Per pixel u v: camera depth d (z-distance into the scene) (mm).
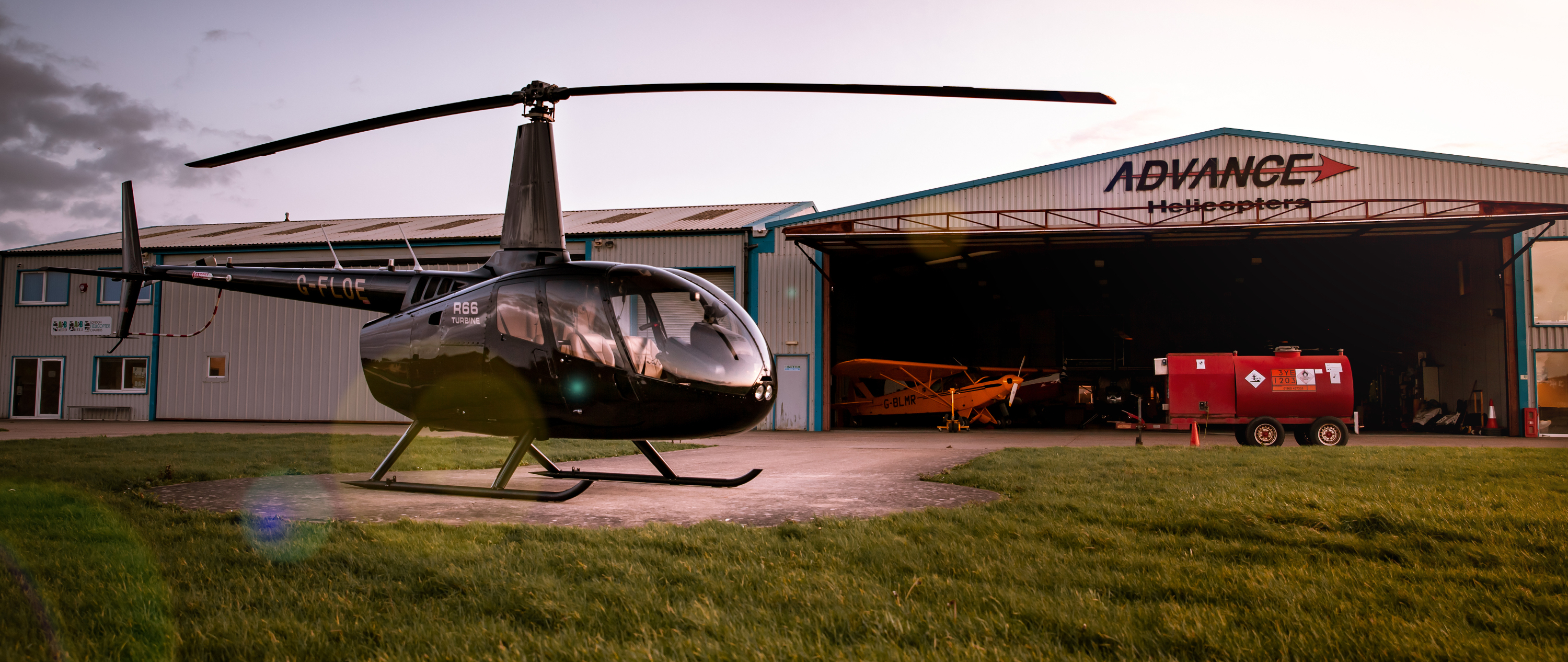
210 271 9109
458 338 6781
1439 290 24312
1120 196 21625
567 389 6367
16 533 4719
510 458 6852
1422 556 4328
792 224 22422
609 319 6324
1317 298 30391
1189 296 32812
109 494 6457
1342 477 8016
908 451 14312
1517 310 20750
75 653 2867
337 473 8711
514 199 6855
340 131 6504
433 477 8391
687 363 6352
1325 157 20891
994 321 34750
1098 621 3145
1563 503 6055
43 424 23672
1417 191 20500
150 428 21703
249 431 19750
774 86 5449
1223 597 3529
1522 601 3477
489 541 4602
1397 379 26016
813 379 22594
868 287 29438
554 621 3201
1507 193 20141
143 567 3941
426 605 3400
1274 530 4969
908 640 3004
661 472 7922
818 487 7766
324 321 25016
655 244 23344
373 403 24453
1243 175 21188
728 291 23125
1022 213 21828
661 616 3254
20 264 26875
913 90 5203
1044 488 7121
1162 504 5984
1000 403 26594
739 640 2969
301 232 28422
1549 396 20453
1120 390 29766
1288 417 16422
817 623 3168
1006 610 3311
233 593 3529
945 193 22188
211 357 25516
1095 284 31609
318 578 3783
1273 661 2797
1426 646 2893
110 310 26266
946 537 4797
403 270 7824
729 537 4730
